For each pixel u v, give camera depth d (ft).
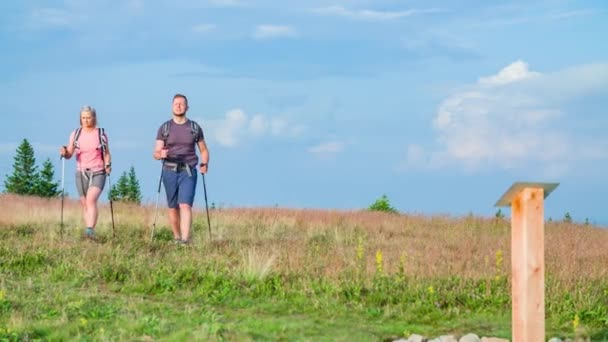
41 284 38.88
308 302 37.93
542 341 24.86
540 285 24.90
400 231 66.95
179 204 53.42
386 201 93.25
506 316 35.78
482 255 50.29
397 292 38.86
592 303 36.65
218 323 31.27
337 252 50.88
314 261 46.93
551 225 73.41
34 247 46.88
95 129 53.11
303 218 71.15
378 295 38.34
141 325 30.12
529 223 24.86
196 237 56.49
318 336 31.14
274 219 67.15
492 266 45.62
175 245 51.70
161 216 63.87
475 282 40.73
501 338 31.96
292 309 36.76
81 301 33.94
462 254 50.31
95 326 30.40
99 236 53.21
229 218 66.59
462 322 34.73
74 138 53.31
